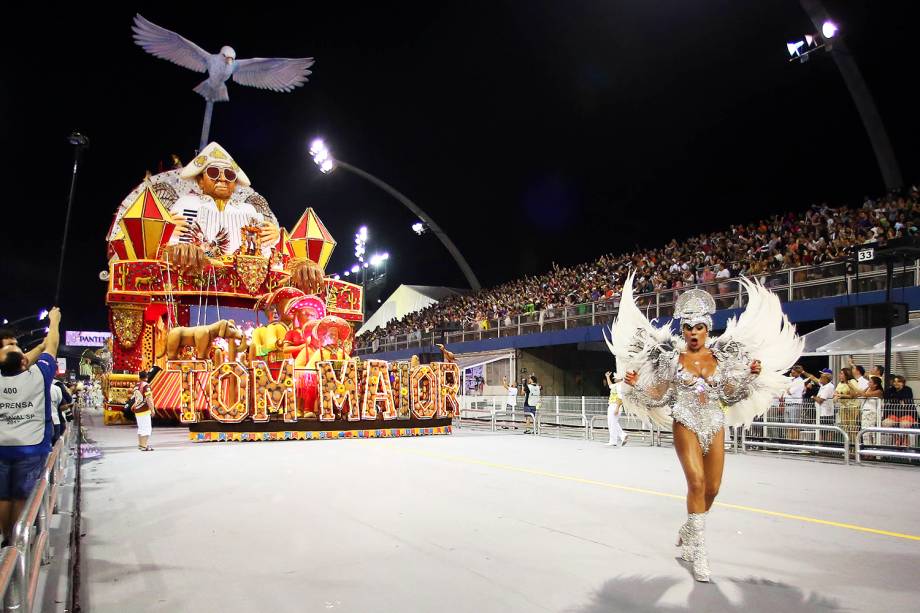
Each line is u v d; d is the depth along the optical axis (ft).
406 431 66.80
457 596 16.57
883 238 66.18
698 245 99.76
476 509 27.61
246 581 17.94
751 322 20.33
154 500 30.27
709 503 19.40
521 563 19.44
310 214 97.30
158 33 92.79
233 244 92.02
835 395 49.75
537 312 105.60
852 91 83.66
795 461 45.78
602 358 118.52
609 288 100.32
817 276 67.21
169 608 15.88
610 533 23.24
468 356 120.16
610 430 57.57
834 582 17.69
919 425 44.01
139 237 83.51
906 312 48.42
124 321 86.94
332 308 92.73
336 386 62.28
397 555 20.39
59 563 20.01
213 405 59.41
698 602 16.07
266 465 42.57
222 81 97.91
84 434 70.69
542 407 78.84
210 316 86.48
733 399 19.61
